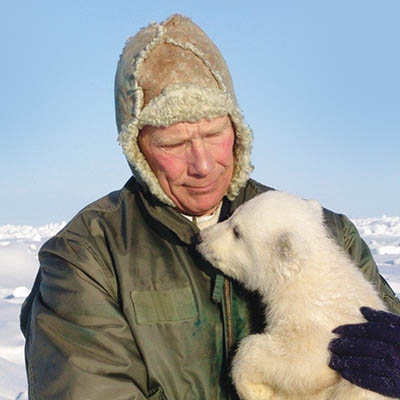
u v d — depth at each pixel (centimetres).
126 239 97
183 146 95
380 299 116
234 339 103
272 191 126
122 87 98
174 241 98
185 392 93
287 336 108
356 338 98
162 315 93
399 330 96
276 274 115
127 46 100
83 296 91
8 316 232
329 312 109
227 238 115
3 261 358
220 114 95
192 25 100
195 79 94
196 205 100
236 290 107
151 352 91
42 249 99
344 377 96
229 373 99
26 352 95
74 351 88
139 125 96
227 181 102
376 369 92
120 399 86
